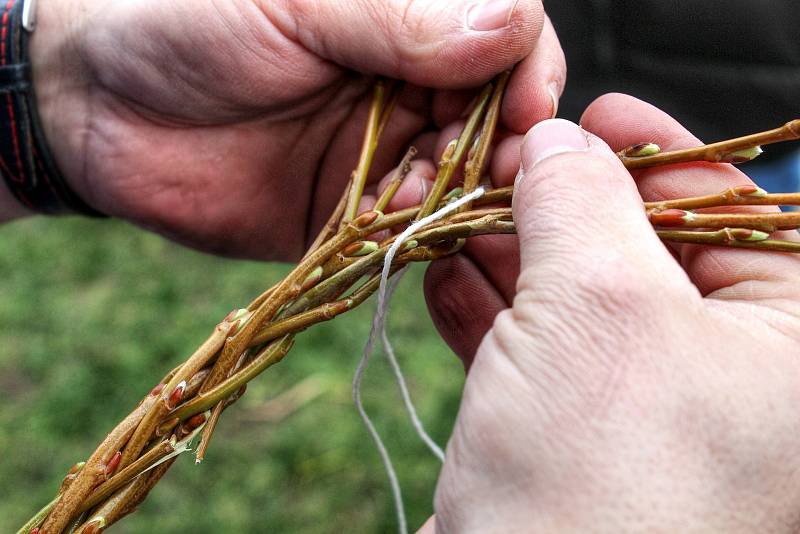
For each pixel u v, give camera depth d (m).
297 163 0.32
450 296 0.29
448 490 0.21
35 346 0.62
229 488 0.52
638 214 0.21
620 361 0.20
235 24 0.28
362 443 0.53
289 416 0.56
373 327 0.24
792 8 0.33
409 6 0.26
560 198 0.21
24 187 0.33
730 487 0.19
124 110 0.31
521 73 0.27
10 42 0.31
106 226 0.74
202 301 0.66
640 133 0.26
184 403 0.23
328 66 0.29
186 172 0.32
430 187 0.28
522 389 0.20
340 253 0.24
